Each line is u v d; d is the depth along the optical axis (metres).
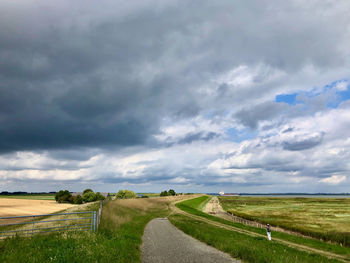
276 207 95.19
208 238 21.34
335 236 33.31
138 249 17.52
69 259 12.02
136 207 58.09
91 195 123.69
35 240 15.67
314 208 87.25
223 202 136.00
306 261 15.17
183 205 83.00
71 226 21.88
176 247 18.59
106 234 20.67
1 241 15.38
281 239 26.98
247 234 29.14
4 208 82.25
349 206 95.44
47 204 108.31
